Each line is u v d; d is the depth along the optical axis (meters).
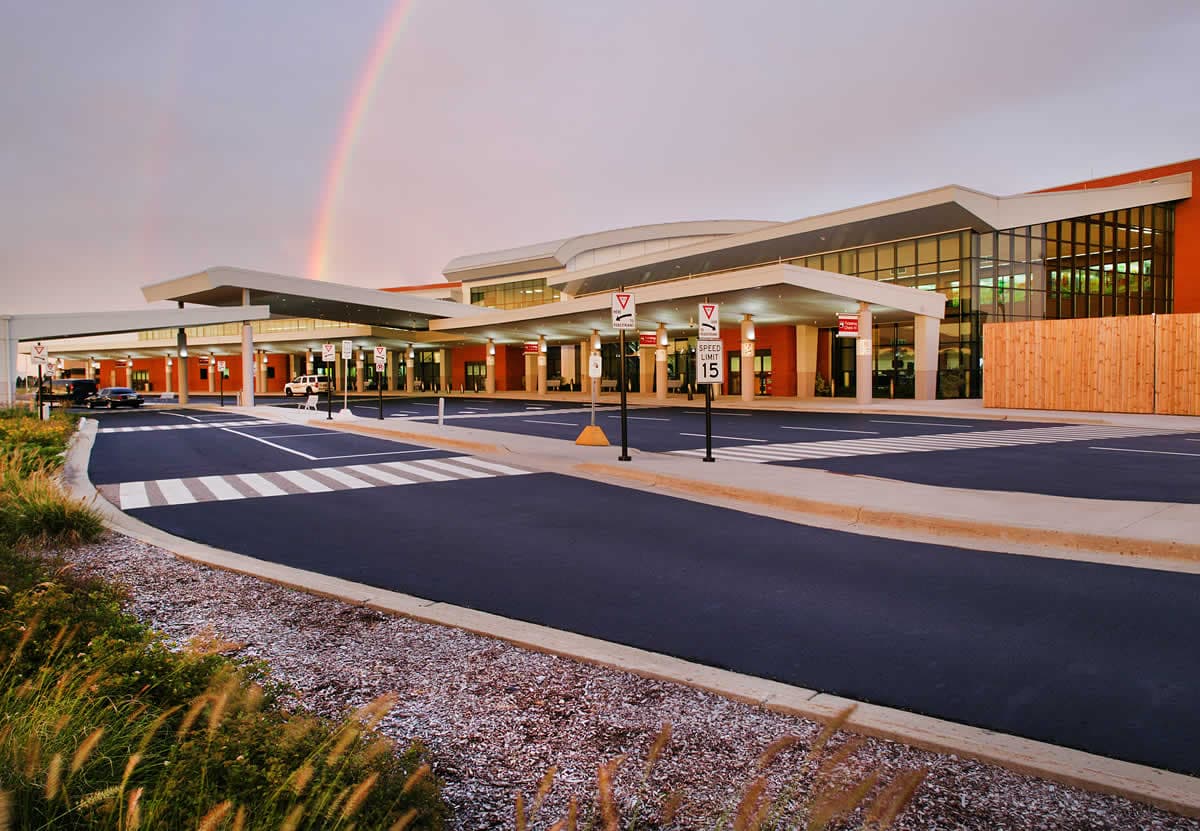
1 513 7.98
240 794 2.17
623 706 3.79
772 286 29.91
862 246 41.88
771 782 2.98
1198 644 4.73
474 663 4.41
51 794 1.92
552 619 5.37
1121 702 3.89
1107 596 5.77
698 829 2.63
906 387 40.12
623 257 60.75
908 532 8.16
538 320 45.91
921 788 2.98
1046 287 38.81
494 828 2.67
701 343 13.66
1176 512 8.34
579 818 2.70
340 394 72.75
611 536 8.16
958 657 4.56
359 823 2.18
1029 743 3.33
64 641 3.43
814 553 7.28
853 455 15.66
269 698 3.23
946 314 38.12
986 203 36.34
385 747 2.46
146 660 3.38
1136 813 2.81
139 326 38.25
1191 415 25.31
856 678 4.24
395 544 7.91
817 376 45.66
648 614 5.46
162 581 6.34
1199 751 3.35
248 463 15.75
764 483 10.70
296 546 7.88
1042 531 7.48
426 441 20.33
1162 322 25.97
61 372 88.56
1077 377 27.95
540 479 12.65
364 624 5.16
